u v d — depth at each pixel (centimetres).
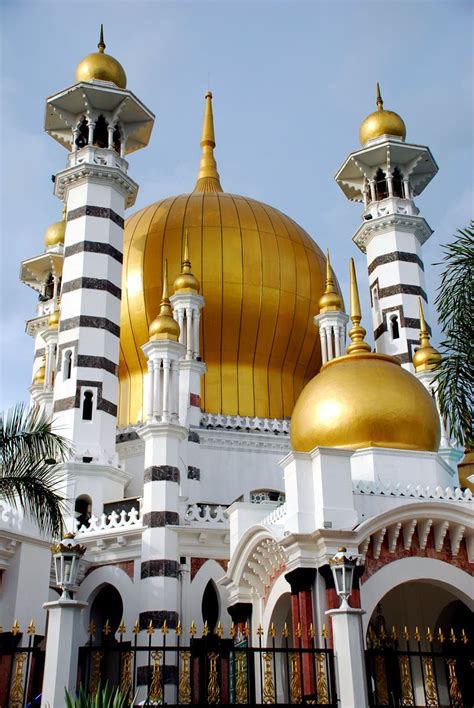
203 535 3672
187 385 4503
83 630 3700
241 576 3047
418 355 4441
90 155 4894
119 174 4834
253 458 4553
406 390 2942
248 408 4878
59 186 4909
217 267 5059
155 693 1817
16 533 3130
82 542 3828
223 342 5003
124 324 5075
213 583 3684
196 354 4631
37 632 3150
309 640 2344
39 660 2362
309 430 2916
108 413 4338
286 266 5203
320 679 1908
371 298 5128
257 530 2794
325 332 4794
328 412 2892
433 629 2864
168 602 3497
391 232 5075
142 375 5006
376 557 2494
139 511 3881
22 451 2472
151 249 5172
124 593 3684
